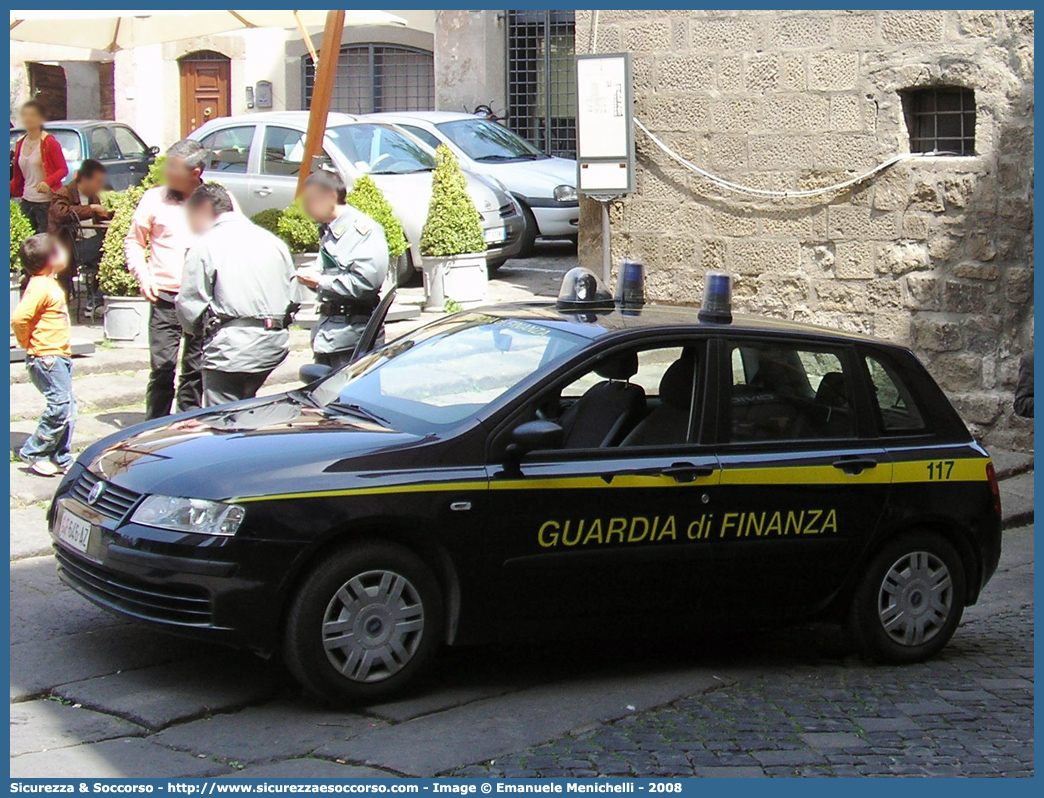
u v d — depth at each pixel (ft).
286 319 26.50
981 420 35.65
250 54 78.69
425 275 44.11
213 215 25.95
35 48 81.56
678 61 39.47
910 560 21.58
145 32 51.31
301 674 17.83
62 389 27.96
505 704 18.80
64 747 16.85
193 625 17.49
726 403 20.51
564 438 19.63
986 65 34.65
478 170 55.72
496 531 18.71
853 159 36.96
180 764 16.37
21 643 20.40
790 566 20.68
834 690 20.11
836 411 21.30
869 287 37.09
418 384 20.63
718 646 22.53
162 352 29.84
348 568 17.89
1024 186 34.45
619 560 19.52
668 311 22.13
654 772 16.38
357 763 16.46
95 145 59.67
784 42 37.65
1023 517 31.22
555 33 70.13
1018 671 21.40
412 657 18.48
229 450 18.76
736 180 39.01
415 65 75.87
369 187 43.11
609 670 20.76
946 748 17.56
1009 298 34.99
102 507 18.62
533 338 20.81
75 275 41.34
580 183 40.47
